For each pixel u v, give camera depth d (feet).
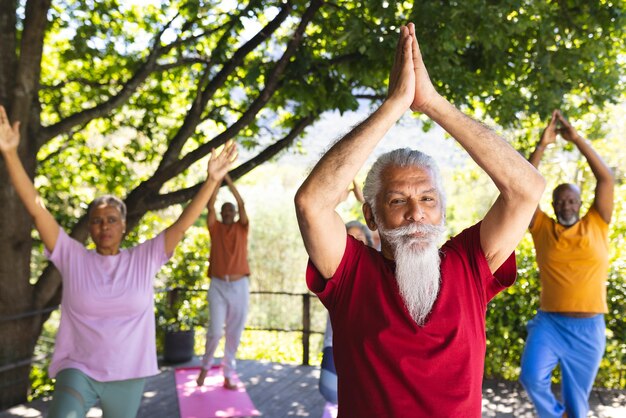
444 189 6.38
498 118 22.90
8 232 19.88
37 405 19.47
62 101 31.09
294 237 56.03
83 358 10.89
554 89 22.57
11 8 19.70
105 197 11.82
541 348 14.79
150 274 11.43
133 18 28.66
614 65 24.09
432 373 5.78
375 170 6.42
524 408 19.81
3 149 10.77
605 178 14.65
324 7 21.62
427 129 27.43
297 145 26.07
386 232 6.17
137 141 30.63
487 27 19.17
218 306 20.92
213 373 23.26
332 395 13.42
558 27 22.54
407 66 5.68
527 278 23.13
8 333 19.89
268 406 19.61
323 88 21.13
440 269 6.16
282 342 34.73
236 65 22.94
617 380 21.99
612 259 23.16
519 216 5.93
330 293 6.28
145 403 19.69
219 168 11.92
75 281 11.03
